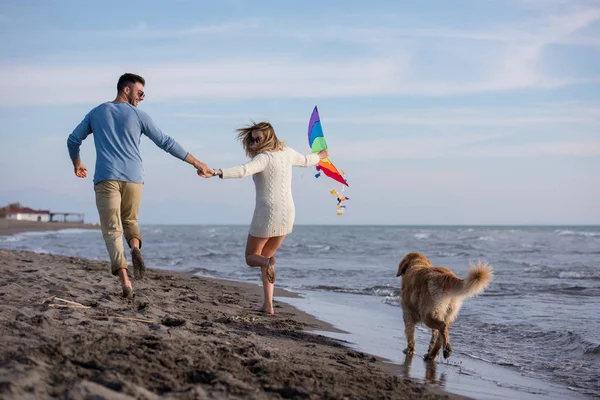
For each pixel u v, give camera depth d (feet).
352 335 20.13
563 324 23.57
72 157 17.58
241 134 18.97
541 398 13.46
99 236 150.00
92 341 11.79
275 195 18.76
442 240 141.90
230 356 12.31
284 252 83.76
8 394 8.26
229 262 60.08
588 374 16.06
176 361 11.19
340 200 20.03
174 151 17.33
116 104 17.35
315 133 19.95
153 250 86.74
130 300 18.54
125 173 17.03
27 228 223.71
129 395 8.94
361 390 11.36
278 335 18.12
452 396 12.78
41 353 10.56
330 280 42.16
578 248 96.32
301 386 10.89
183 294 25.61
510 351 19.07
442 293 16.49
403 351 18.07
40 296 18.16
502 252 82.79
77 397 8.51
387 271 49.42
